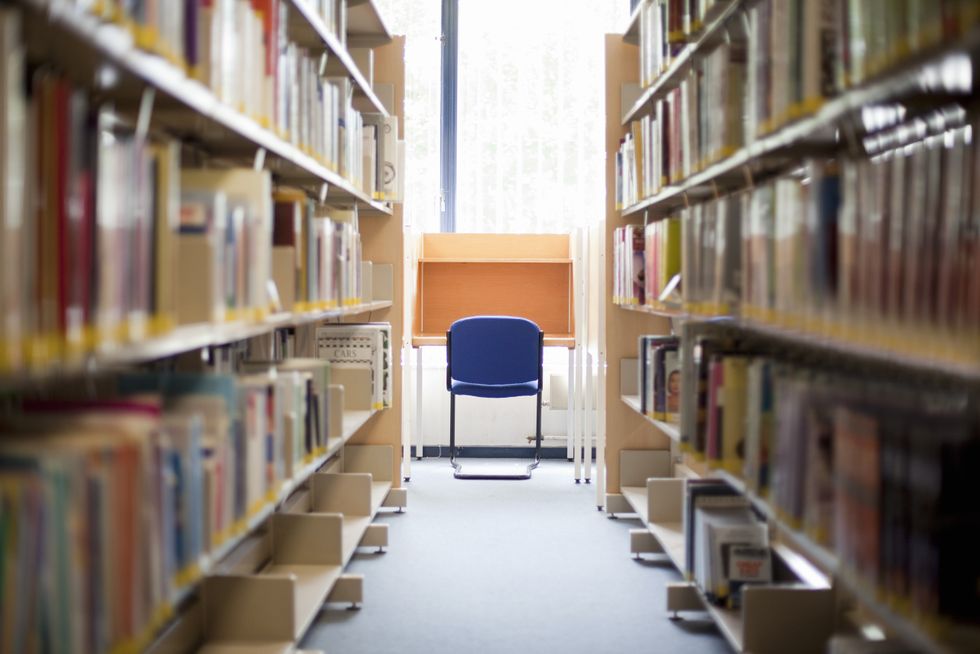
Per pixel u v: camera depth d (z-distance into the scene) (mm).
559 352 6402
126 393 1920
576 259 5508
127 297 1387
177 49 1590
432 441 6129
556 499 4840
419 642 2828
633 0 6062
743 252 2424
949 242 1416
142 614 1403
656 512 3732
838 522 1749
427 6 6070
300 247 2609
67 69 1438
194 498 1658
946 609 1424
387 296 4664
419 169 6109
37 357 1126
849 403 1792
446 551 3842
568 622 3010
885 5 1542
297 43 3186
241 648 2439
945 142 1476
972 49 1328
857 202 1727
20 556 1080
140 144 1427
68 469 1173
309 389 2729
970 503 1434
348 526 3680
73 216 1204
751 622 2453
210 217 1769
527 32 6094
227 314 1902
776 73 2096
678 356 3453
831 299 1846
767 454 2301
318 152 2898
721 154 2568
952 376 1843
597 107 6102
